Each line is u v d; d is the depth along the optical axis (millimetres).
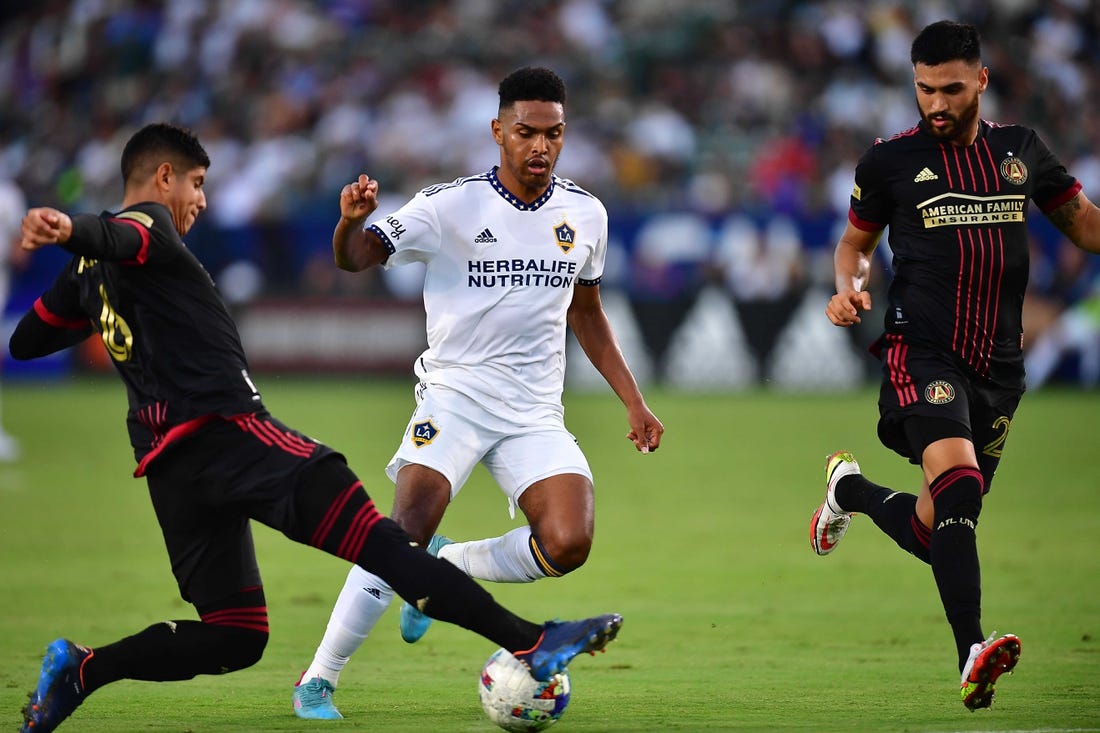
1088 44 94500
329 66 95938
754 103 90562
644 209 74688
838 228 74000
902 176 19875
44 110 100875
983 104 89750
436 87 93438
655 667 21672
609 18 98125
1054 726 16938
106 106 98000
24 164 97250
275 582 30047
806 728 17031
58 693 15992
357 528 15914
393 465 19906
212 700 19391
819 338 73875
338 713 18219
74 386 80125
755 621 25547
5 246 48969
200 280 16312
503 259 19766
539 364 20062
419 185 87500
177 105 96500
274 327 76125
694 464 49500
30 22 104500
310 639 24266
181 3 101000
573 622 16047
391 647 23875
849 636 24172
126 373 16469
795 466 48688
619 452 53000
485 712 17031
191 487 16188
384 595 18156
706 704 18844
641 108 90125
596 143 87562
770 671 21281
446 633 25234
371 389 72625
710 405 68250
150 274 15992
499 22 98125
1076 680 20141
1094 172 85500
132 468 48375
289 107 93312
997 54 91375
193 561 16516
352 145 90375
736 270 74188
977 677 16656
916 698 19094
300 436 16312
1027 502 40312
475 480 48125
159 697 19594
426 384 20172
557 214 20047
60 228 14508
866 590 28734
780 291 74125
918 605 27141
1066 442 53438
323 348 75875
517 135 19281
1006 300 19672
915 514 20453
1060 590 28094
